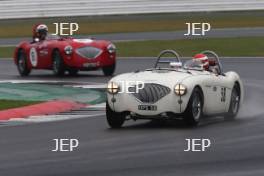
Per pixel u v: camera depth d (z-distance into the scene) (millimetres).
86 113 37375
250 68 60156
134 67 62344
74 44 56812
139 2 97125
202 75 33125
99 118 35438
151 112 31594
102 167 23281
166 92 31453
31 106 37906
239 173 22234
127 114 31953
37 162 24312
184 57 69375
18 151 26453
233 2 98250
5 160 24750
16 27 90812
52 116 36312
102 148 26906
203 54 35750
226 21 93062
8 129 31953
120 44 78438
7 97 43250
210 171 22531
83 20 93750
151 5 97250
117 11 96562
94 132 30891
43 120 34844
